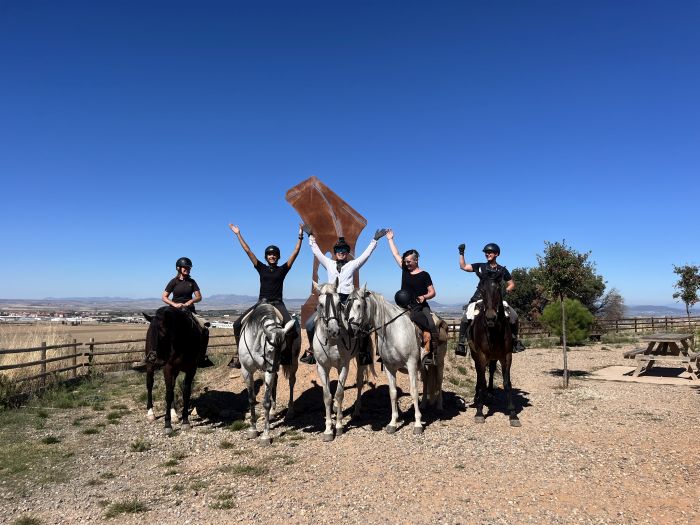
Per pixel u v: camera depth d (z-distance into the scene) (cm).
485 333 790
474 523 440
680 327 3127
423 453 655
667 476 542
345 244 822
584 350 2058
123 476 605
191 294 873
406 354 761
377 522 448
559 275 1206
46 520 479
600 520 438
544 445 677
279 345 738
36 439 771
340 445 709
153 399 1048
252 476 588
